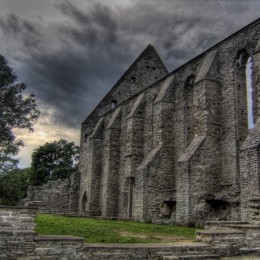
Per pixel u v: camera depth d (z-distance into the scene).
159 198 24.39
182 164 20.75
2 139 25.42
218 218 20.38
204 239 11.79
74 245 9.80
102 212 33.44
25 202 33.66
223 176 20.91
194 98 22.39
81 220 21.03
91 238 12.84
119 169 33.62
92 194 36.16
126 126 31.75
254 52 18.77
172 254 10.61
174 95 26.30
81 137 44.00
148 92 30.25
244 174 16.66
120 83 42.94
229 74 21.55
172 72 27.16
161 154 25.03
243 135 20.66
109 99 42.81
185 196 20.20
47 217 21.59
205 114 21.23
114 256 10.03
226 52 22.05
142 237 14.01
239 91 21.20
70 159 63.03
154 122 26.34
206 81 21.62
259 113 17.78
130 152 29.27
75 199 41.50
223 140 21.28
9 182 26.16
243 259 10.91
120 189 32.78
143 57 44.03
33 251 9.48
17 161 26.16
